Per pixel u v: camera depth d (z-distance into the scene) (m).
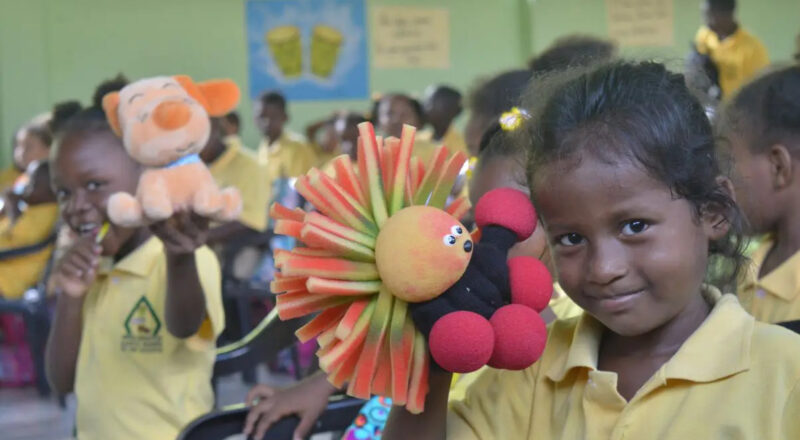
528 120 0.98
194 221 1.34
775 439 0.87
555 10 6.54
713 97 1.08
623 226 0.86
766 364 0.89
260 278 3.39
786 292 1.55
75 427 1.85
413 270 0.74
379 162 0.81
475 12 6.65
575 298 0.90
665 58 1.05
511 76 1.66
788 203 1.58
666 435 0.91
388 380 0.79
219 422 1.41
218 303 1.72
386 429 0.95
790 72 1.62
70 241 1.69
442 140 4.57
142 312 1.75
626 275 0.86
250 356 1.79
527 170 0.94
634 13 5.96
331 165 0.90
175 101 1.31
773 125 1.56
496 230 0.82
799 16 6.59
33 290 3.87
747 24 6.55
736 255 0.97
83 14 6.33
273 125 5.54
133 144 1.30
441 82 6.66
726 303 0.95
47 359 1.82
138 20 6.39
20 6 6.23
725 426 0.89
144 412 1.73
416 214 0.76
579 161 0.86
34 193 3.85
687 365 0.91
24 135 4.70
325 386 1.44
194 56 6.46
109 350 1.76
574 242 0.89
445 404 0.91
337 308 0.80
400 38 6.43
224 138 3.79
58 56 6.32
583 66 1.03
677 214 0.86
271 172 5.39
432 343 0.75
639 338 0.97
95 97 1.80
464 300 0.76
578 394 0.99
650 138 0.85
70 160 1.61
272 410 1.41
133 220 1.31
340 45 6.53
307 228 0.76
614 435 0.92
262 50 6.51
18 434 3.21
